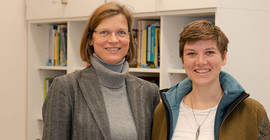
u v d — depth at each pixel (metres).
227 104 1.42
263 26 2.17
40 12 2.99
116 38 1.60
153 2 2.29
